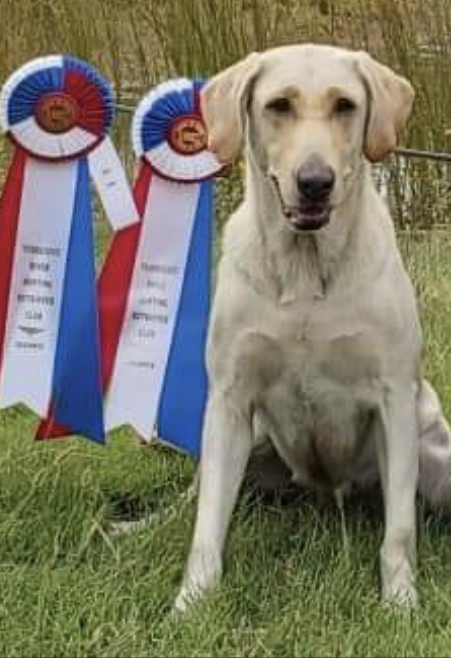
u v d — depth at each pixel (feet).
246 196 12.09
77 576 11.42
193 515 12.69
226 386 12.01
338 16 24.20
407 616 11.03
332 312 11.57
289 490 13.71
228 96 11.55
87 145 13.76
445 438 13.00
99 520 12.52
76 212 13.83
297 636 10.51
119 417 14.03
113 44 25.02
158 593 11.39
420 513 13.20
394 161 23.99
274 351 11.78
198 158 13.88
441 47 24.26
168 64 24.50
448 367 16.78
